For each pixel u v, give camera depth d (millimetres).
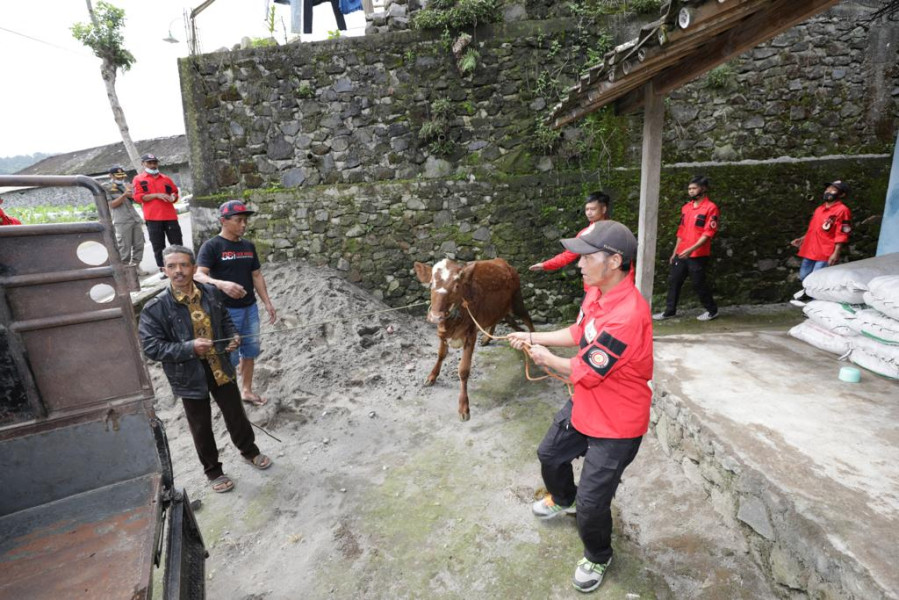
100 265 1908
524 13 5961
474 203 6281
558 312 6562
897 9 5707
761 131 6309
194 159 6387
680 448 3074
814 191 6336
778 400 2998
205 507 3129
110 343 1959
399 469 3451
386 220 6344
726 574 2328
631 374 1995
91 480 2018
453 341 4445
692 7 2289
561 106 4508
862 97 6258
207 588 2510
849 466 2309
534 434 3768
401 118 6168
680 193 6266
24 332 1806
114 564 1602
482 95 6078
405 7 6027
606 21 5953
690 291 6531
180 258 2742
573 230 6328
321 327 5453
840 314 3574
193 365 2910
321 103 6160
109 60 11219
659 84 3930
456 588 2418
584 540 2240
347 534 2842
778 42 6102
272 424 4102
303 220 6402
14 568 1604
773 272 6523
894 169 4582
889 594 1610
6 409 1836
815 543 1934
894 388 3074
